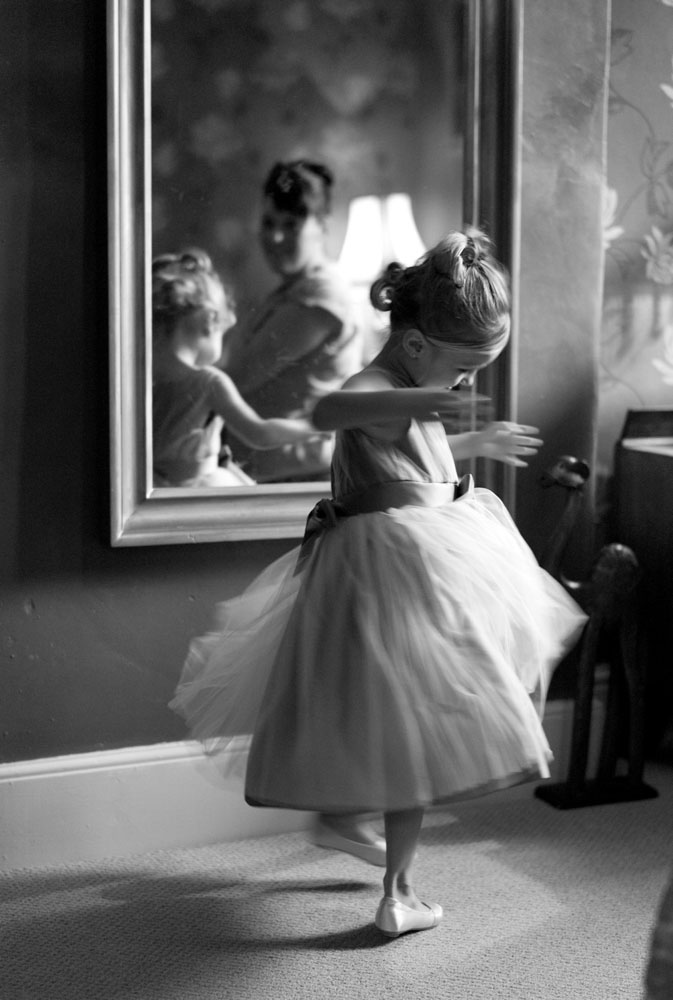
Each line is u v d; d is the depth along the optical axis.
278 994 2.00
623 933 2.20
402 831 2.17
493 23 2.71
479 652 2.07
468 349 2.13
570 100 2.82
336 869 2.51
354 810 2.00
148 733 2.60
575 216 2.87
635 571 2.80
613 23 3.05
